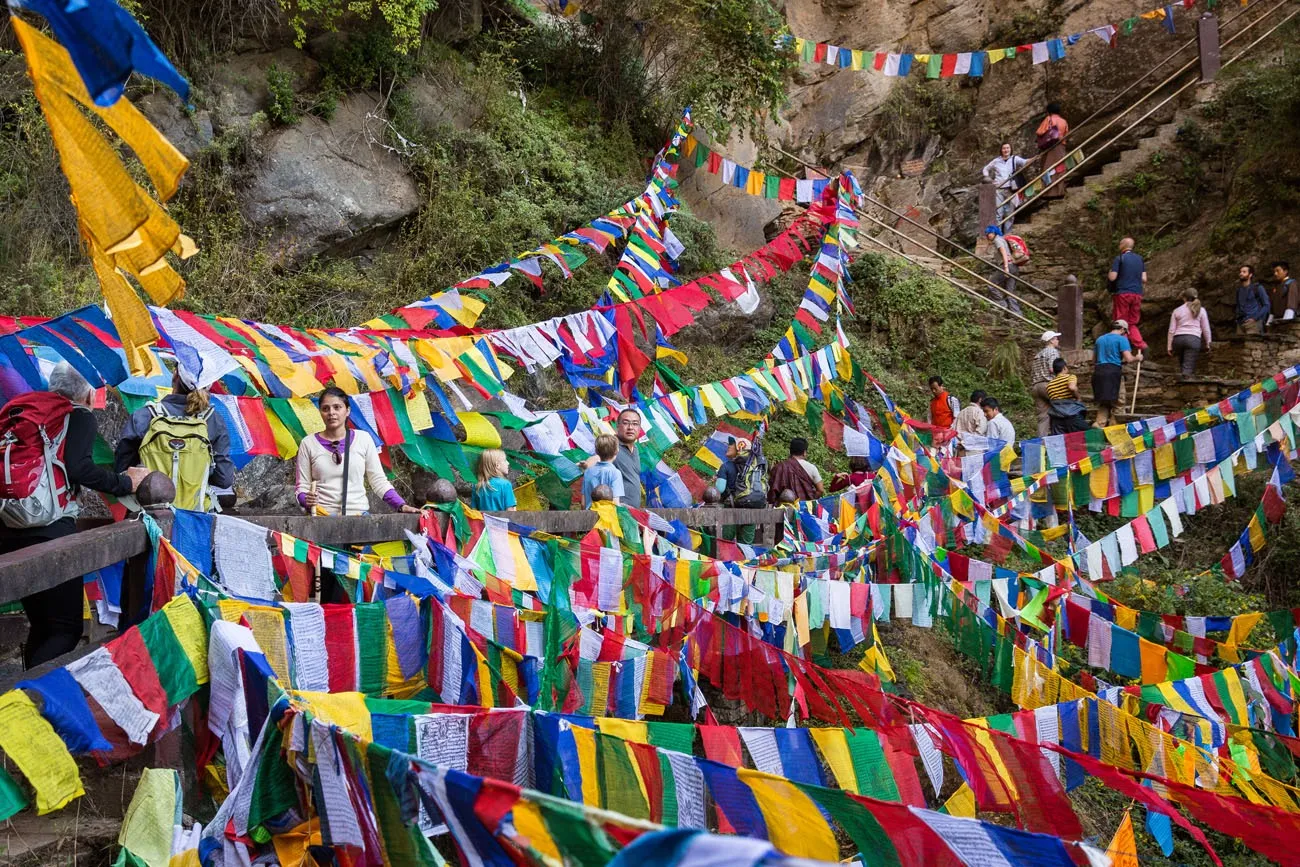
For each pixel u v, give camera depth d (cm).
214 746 398
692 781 323
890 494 1060
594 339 975
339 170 1247
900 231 2233
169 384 689
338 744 300
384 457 983
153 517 431
